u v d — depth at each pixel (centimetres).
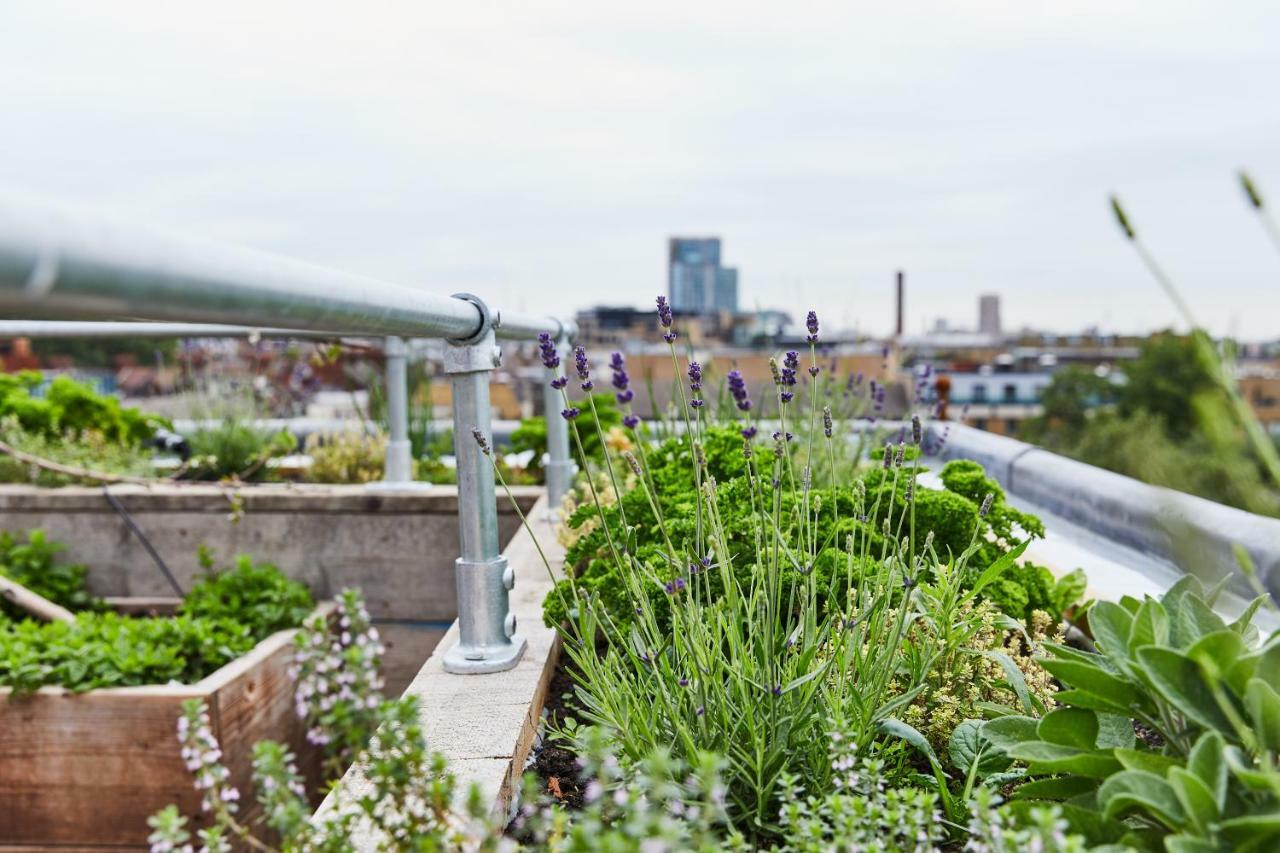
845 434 381
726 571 158
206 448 556
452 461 546
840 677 147
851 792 133
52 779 296
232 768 306
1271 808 98
